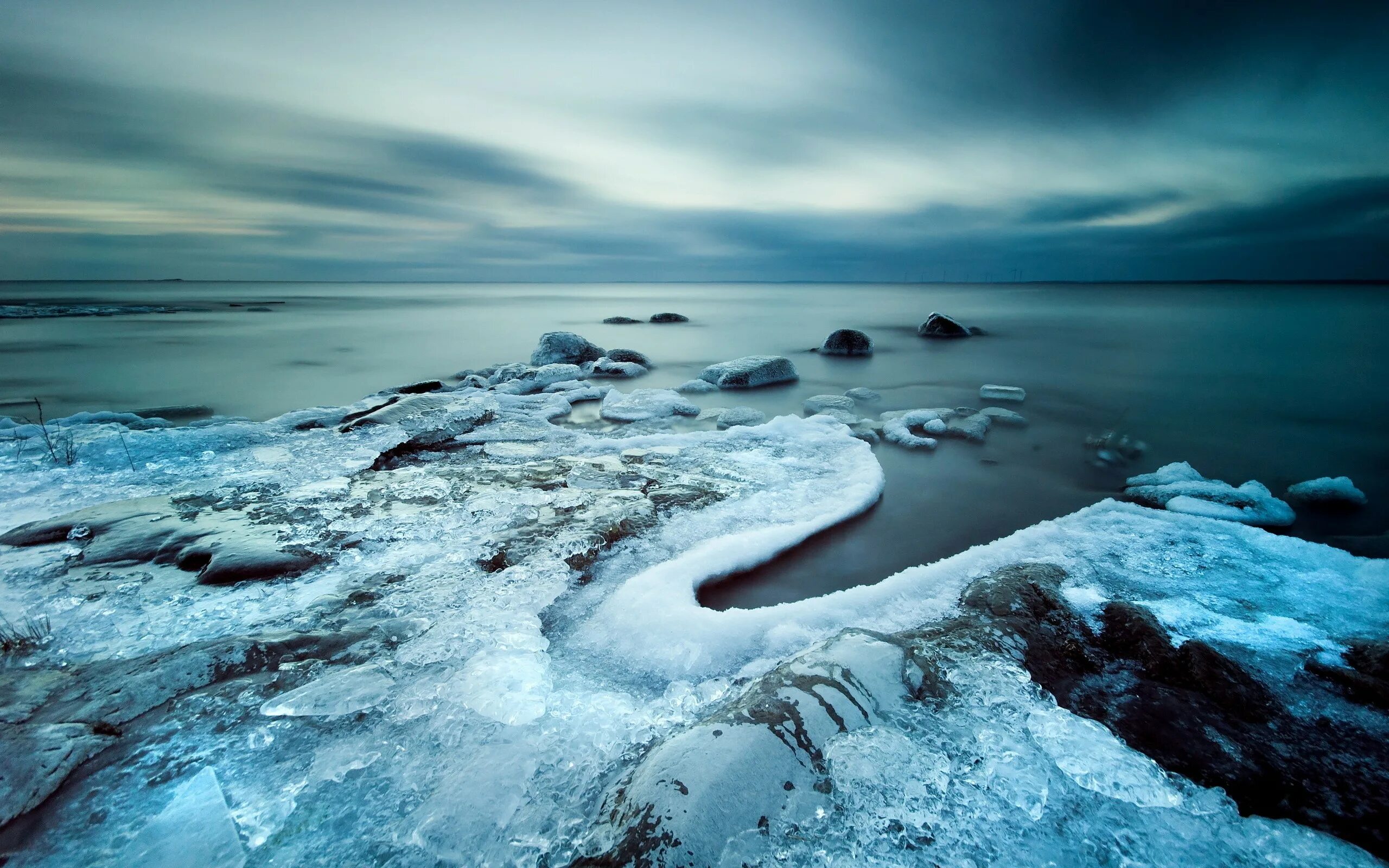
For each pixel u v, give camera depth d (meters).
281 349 20.83
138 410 11.64
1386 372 14.65
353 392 13.57
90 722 2.64
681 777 2.29
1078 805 2.42
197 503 5.34
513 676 3.10
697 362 17.89
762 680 2.98
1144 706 3.07
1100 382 13.78
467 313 40.00
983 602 4.00
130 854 2.12
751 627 3.72
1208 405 11.39
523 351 20.59
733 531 5.24
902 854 2.17
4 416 11.09
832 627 3.80
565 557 4.55
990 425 9.72
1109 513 5.61
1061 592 4.15
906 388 13.24
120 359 18.47
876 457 7.54
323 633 3.45
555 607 3.98
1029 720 2.84
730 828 2.16
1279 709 3.07
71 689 2.86
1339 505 6.43
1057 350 19.17
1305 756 2.77
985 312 35.25
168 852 2.14
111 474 6.09
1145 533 5.20
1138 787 2.48
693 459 7.14
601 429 9.12
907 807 2.33
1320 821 2.45
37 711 2.70
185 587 3.97
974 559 4.70
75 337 24.53
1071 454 8.23
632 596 4.02
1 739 2.43
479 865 2.16
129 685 2.85
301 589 4.00
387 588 4.05
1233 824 2.35
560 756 2.64
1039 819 2.34
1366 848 2.34
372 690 2.97
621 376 14.82
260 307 48.19
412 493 5.75
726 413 9.66
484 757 2.61
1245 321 28.28
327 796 2.41
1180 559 4.74
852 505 5.91
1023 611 3.88
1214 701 3.11
